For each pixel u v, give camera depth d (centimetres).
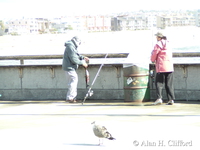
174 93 1336
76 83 1363
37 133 890
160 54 1233
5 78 1516
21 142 812
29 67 1487
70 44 1330
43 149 755
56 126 963
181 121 973
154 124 948
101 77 1409
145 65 1286
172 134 839
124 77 1305
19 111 1216
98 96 1418
